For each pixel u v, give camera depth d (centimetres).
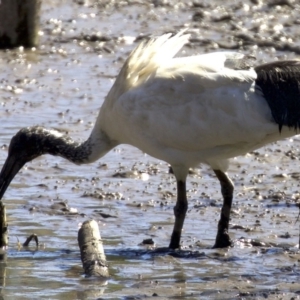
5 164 1399
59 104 2198
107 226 1377
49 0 3553
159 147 1316
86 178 1655
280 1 3559
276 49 2870
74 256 1226
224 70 1275
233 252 1244
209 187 1616
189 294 1041
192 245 1291
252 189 1602
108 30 3091
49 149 1398
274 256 1216
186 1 3581
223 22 3228
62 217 1416
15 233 1331
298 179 1677
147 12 3403
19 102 2197
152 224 1393
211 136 1278
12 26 2777
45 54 2736
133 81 1322
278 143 1928
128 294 1046
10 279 1118
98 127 1387
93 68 2592
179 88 1280
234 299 1018
